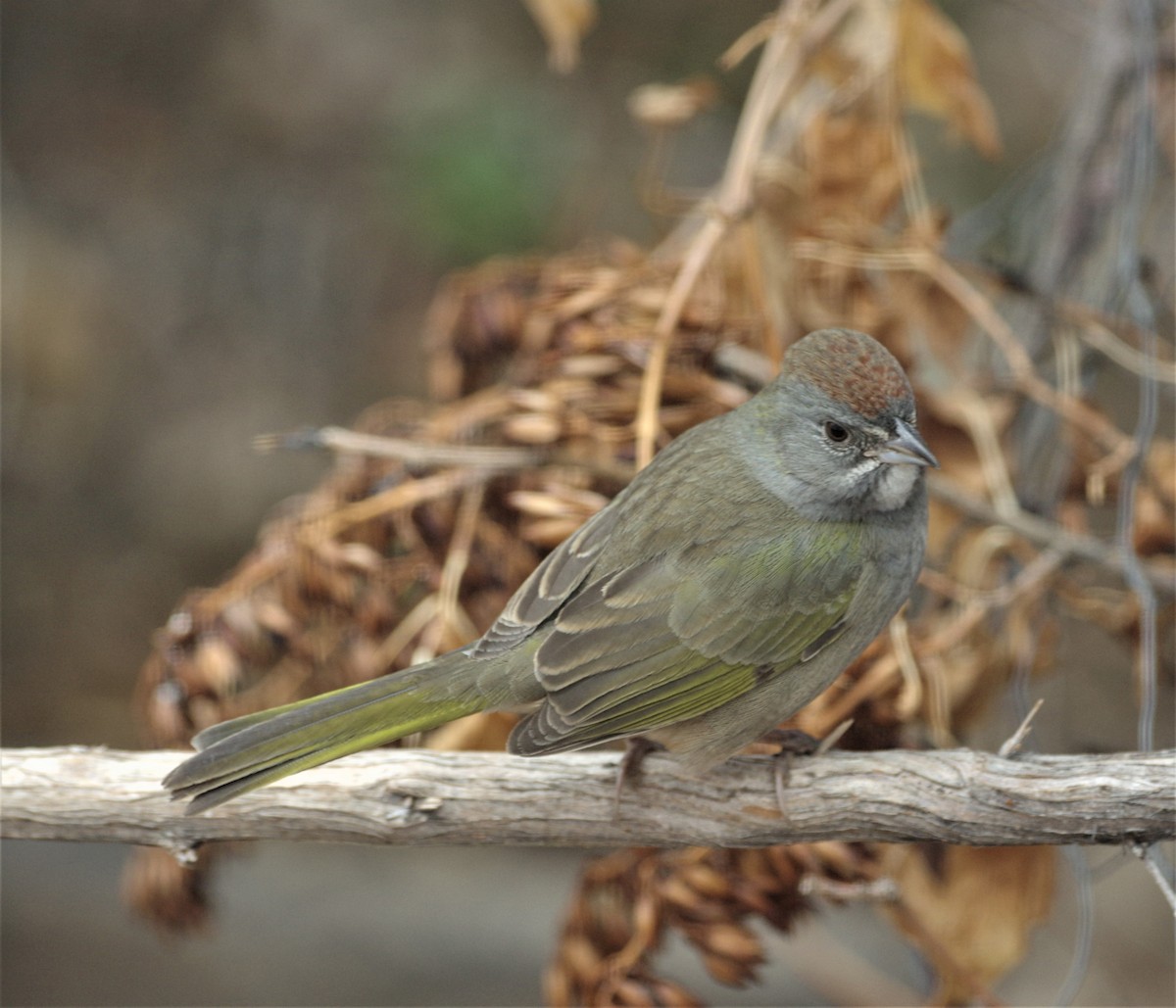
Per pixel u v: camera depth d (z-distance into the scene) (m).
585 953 8.62
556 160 17.31
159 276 18.86
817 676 7.80
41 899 15.79
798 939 12.62
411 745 8.98
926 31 10.64
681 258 10.27
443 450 8.84
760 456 7.94
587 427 8.91
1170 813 6.53
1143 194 10.52
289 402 18.81
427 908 16.22
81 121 18.84
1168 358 11.23
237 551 18.45
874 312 10.18
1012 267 10.72
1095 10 12.14
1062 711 12.02
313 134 18.64
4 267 18.06
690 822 7.20
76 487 18.48
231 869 16.23
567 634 7.52
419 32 18.50
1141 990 14.46
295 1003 15.22
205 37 18.86
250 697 9.56
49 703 17.80
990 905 9.13
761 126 9.70
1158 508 9.94
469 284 10.27
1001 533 9.74
